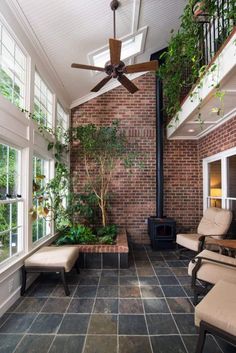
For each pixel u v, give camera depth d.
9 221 2.65
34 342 1.86
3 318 2.19
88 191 4.98
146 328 2.04
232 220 3.74
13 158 2.79
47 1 2.63
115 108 5.29
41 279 3.12
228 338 1.43
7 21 2.48
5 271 2.32
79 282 3.03
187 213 5.23
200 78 2.96
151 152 5.23
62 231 4.37
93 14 3.09
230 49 2.21
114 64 2.92
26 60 3.01
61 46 3.43
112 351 1.76
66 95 4.88
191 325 2.09
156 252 4.46
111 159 4.96
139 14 3.54
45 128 3.51
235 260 2.50
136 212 5.18
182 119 3.95
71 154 5.21
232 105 3.22
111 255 3.59
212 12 2.71
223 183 4.15
